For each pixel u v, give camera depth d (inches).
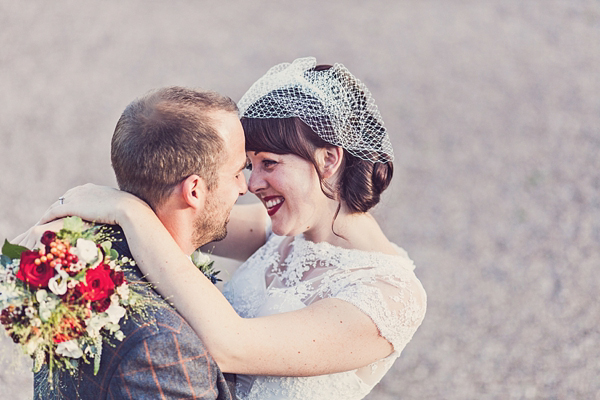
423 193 276.1
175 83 362.9
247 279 90.4
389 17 482.9
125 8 467.5
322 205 83.7
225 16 472.1
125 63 385.1
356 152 80.4
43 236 58.6
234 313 68.1
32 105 330.6
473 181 288.7
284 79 78.0
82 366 63.4
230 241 98.0
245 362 67.2
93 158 290.5
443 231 249.6
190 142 65.8
